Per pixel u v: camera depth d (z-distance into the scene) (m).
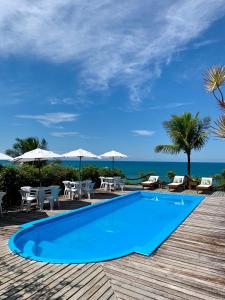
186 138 16.06
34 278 4.03
